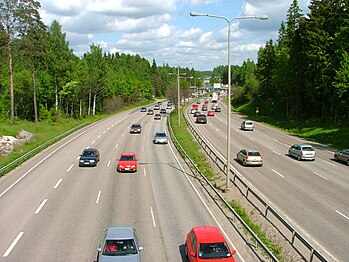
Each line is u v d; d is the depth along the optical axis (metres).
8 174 32.69
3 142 41.88
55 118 77.81
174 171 34.53
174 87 110.38
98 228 19.94
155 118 87.88
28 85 78.44
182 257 16.59
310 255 15.25
